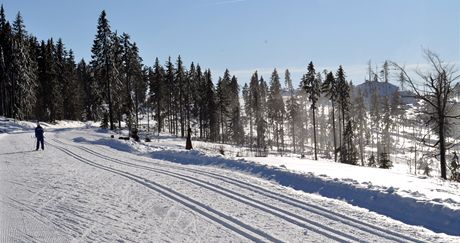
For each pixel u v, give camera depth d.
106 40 52.53
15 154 22.81
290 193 12.25
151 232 8.40
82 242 7.70
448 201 10.27
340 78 52.41
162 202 11.03
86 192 12.27
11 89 59.78
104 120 55.94
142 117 93.50
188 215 9.74
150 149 26.11
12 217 9.40
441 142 23.66
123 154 23.66
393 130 73.62
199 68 81.00
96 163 19.34
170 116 83.81
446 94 23.47
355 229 8.72
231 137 77.19
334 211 10.17
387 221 9.40
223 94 72.00
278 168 15.63
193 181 14.14
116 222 9.09
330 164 21.86
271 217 9.59
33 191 12.34
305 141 85.56
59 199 11.29
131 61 57.84
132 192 12.32
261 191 12.46
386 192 11.23
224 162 18.30
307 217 9.62
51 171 16.48
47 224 8.88
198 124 84.12
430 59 23.47
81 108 81.69
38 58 65.56
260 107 82.31
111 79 53.81
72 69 78.44
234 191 12.45
